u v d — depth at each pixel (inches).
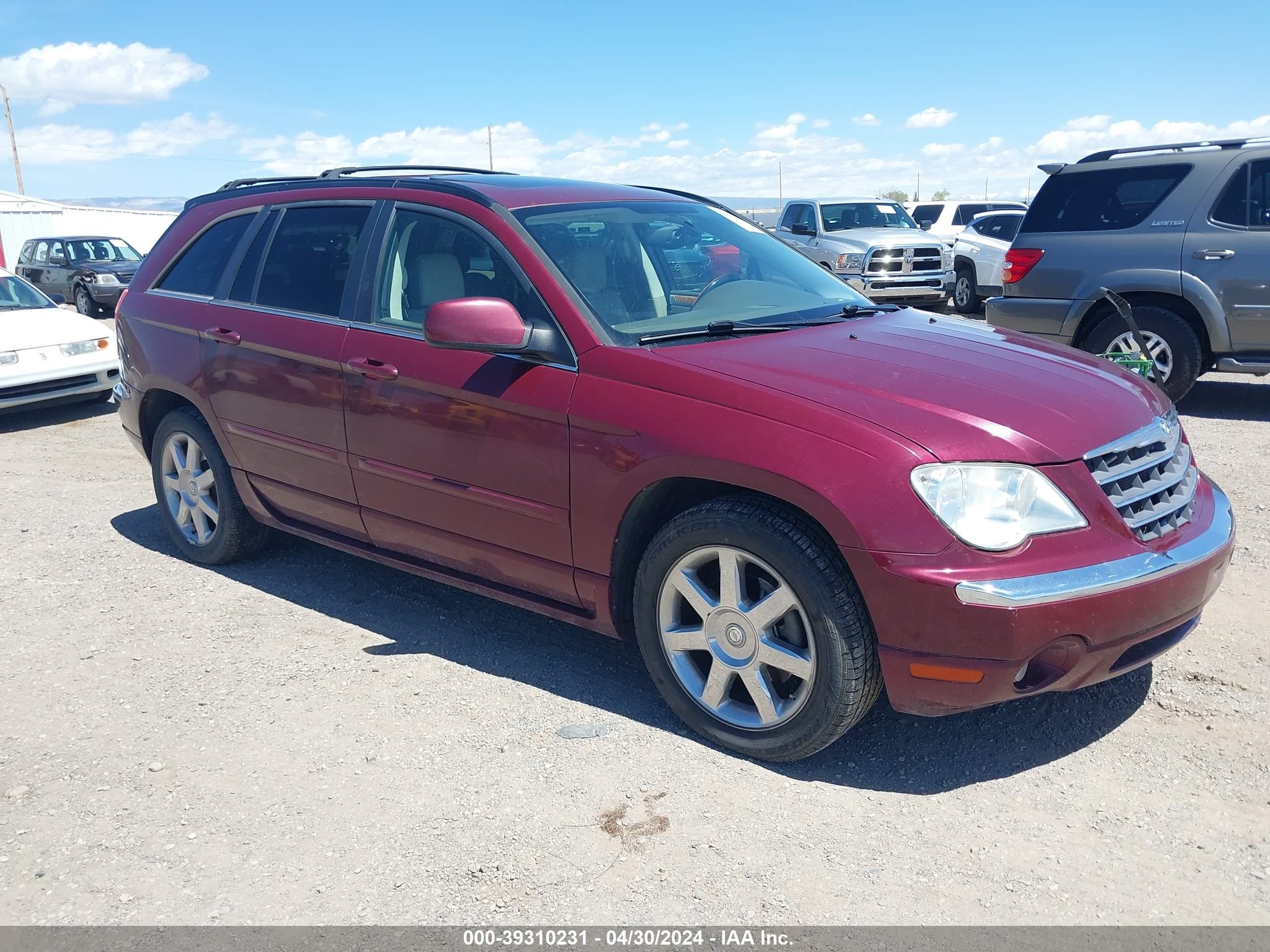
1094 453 119.7
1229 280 298.7
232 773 130.1
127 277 789.9
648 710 144.4
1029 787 123.0
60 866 112.6
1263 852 109.5
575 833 115.6
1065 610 112.0
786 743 125.7
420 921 102.3
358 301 166.7
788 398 123.5
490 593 157.1
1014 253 344.8
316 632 173.5
